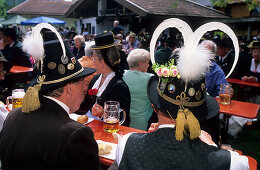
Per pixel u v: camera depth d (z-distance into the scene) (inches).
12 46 211.2
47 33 94.8
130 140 39.8
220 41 182.1
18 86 192.9
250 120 155.2
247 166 33.8
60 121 39.4
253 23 485.1
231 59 196.1
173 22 37.6
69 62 43.0
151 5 476.1
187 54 35.3
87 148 38.3
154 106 41.6
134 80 98.0
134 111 97.2
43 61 41.9
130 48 295.7
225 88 116.3
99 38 85.5
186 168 33.9
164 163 35.0
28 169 36.7
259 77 188.2
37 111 40.7
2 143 40.0
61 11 1114.1
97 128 76.1
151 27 484.4
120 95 87.0
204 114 37.4
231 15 640.4
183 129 33.9
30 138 37.7
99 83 95.3
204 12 558.3
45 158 36.2
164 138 36.6
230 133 156.6
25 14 1071.0
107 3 591.8
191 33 36.8
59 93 42.3
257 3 355.6
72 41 377.1
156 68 38.5
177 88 36.7
